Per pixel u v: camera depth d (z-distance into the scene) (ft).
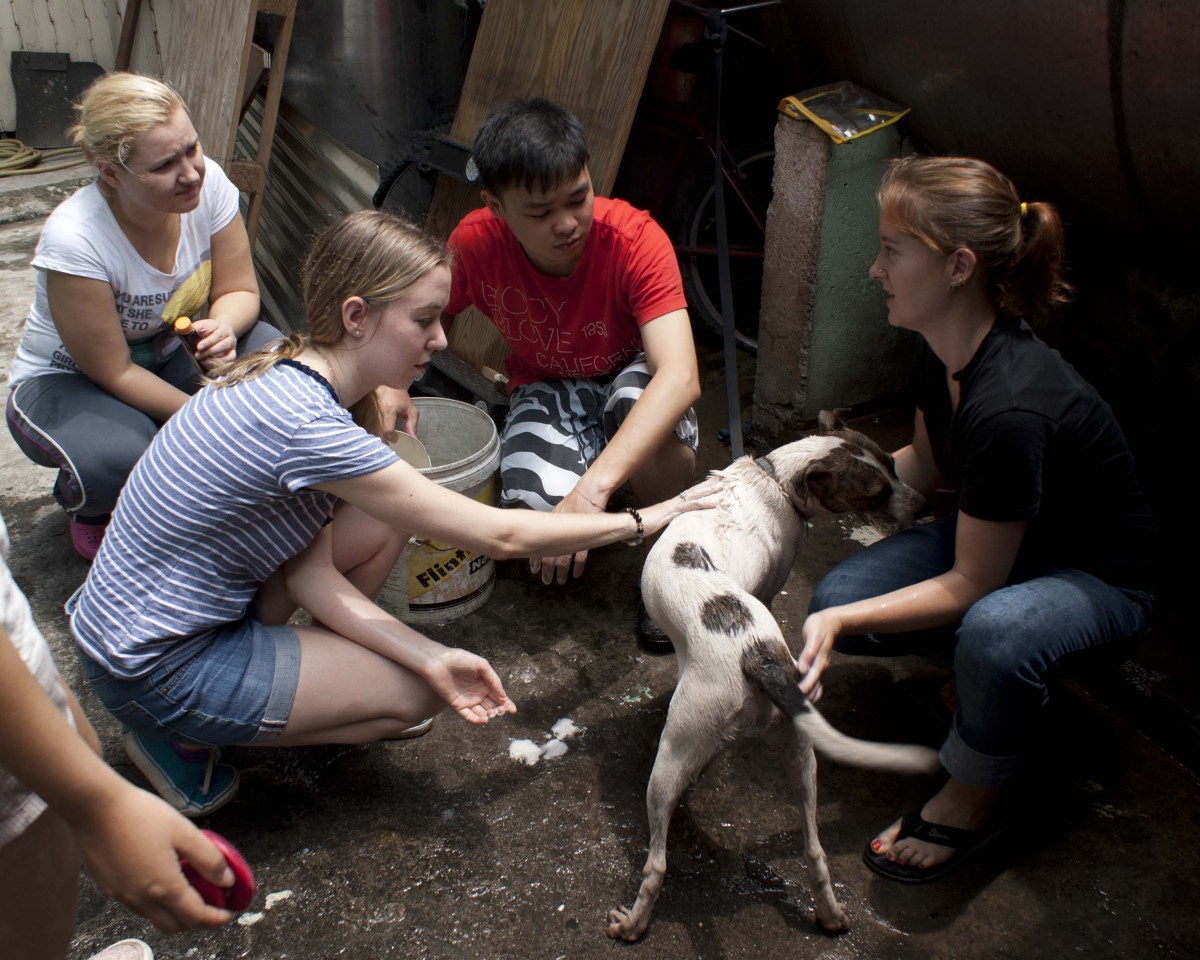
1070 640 6.05
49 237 7.80
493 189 7.39
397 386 6.21
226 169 11.69
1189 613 8.71
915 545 7.34
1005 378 5.93
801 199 10.36
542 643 8.70
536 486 8.56
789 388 11.39
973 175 5.77
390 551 7.20
